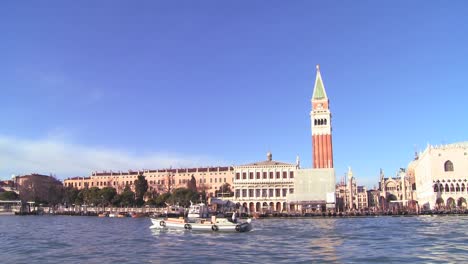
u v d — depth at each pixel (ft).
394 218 462.19
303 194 552.00
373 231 278.05
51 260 163.63
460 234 245.24
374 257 161.48
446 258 157.07
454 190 546.26
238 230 280.72
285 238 237.04
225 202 577.84
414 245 196.44
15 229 330.54
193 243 217.15
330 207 534.78
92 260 162.71
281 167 602.85
